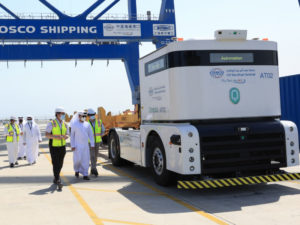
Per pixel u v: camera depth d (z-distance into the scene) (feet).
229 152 22.47
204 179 22.20
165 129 23.93
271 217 17.63
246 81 23.80
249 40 23.99
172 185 26.02
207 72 23.07
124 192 24.57
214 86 23.15
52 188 26.78
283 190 23.82
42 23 78.59
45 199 23.16
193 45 23.02
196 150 21.93
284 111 48.47
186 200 21.81
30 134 41.34
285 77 47.98
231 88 23.47
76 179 30.58
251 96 23.88
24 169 37.58
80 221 17.94
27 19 77.82
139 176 31.04
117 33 82.07
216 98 23.16
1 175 33.83
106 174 32.68
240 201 21.15
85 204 21.47
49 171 35.68
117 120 50.08
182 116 22.85
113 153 38.04
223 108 23.27
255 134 23.00
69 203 21.85
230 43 23.58
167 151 23.84
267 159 23.34
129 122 37.35
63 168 37.86
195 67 22.91
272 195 22.40
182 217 18.10
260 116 24.06
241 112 23.63
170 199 22.13
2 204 22.09
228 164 22.74
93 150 31.76
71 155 51.83
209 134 22.11
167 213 18.94
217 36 23.24
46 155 52.44
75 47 83.20
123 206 20.68
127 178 30.17
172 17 85.40
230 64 23.50
